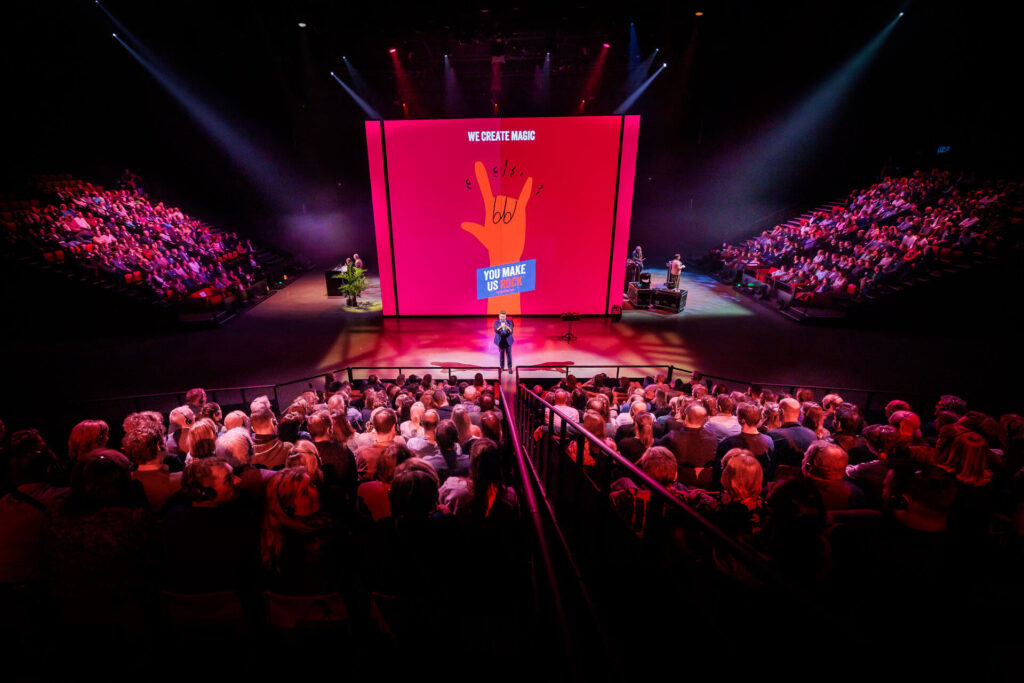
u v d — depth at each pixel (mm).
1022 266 13922
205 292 15828
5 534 2354
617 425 5387
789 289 16656
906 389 11094
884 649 1193
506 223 15320
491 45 19578
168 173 22688
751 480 2260
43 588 2301
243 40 19906
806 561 1994
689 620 2119
